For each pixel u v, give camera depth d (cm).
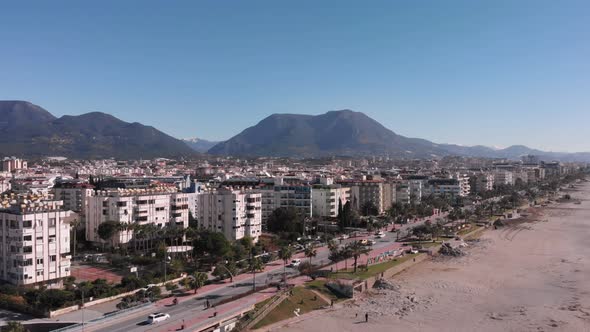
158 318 12106
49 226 14975
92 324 11744
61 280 15300
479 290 17388
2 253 14788
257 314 13288
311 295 15462
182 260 18875
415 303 15762
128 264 18225
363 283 17125
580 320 14212
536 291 17288
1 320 12212
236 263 18125
